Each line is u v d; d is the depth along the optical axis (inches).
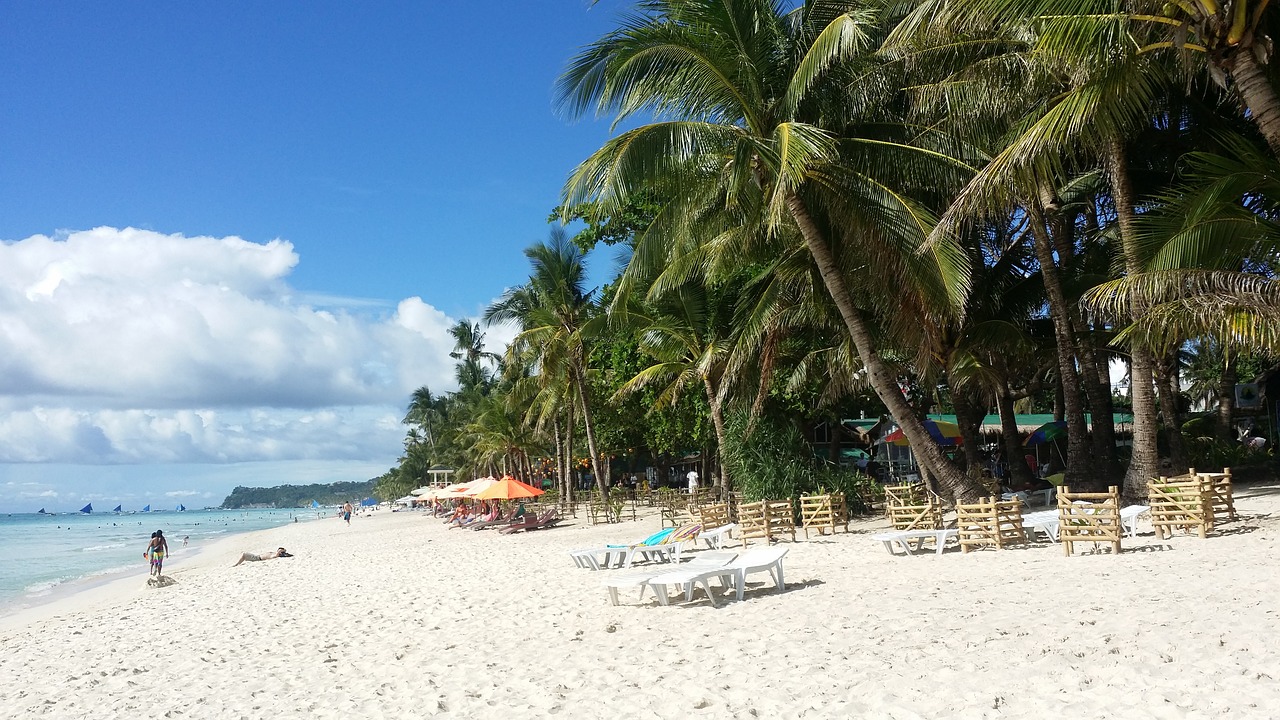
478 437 2487.7
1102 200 784.9
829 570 453.4
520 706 243.6
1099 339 714.8
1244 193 383.9
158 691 319.9
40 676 386.6
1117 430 1323.8
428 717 242.5
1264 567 324.5
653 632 331.3
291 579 744.3
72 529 4188.0
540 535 979.3
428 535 1291.8
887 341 716.7
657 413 1143.0
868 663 244.5
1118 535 405.7
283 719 258.1
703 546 648.4
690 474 1291.8
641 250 606.9
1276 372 993.5
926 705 200.5
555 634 348.2
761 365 729.0
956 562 435.8
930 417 1109.7
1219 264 390.9
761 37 547.2
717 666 263.4
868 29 546.3
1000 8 372.8
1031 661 225.6
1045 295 701.9
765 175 565.6
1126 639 236.1
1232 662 204.2
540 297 1307.8
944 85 569.6
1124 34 344.8
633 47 514.9
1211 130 576.4
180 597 695.1
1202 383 1487.5
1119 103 377.7
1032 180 398.9
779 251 698.8
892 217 537.3
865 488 810.8
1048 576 359.6
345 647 369.4
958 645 251.9
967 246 685.3
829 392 809.5
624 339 1079.0
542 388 1332.4
